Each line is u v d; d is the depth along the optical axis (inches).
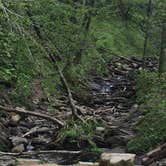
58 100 647.1
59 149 439.8
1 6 478.9
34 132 483.5
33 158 406.0
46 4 574.2
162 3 1172.5
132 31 1487.5
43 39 581.9
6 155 405.1
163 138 424.8
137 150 421.7
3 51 518.0
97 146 452.8
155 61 1295.5
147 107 560.1
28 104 576.4
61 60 637.9
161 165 369.7
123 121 556.7
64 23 606.5
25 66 538.9
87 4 864.9
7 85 576.7
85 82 834.8
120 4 1247.5
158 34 1241.4
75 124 463.2
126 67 1118.4
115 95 787.4
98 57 868.0
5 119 503.8
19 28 497.7
